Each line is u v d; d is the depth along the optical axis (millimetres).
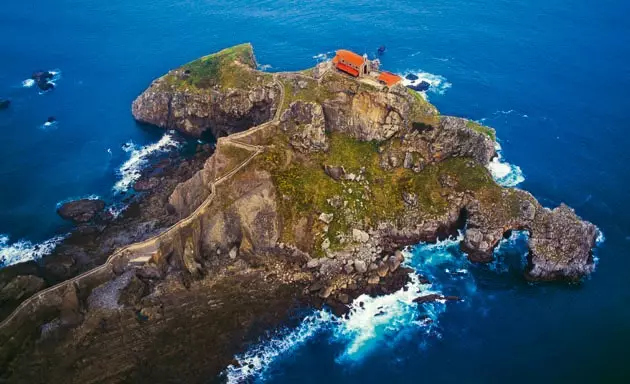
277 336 99875
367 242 114250
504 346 98188
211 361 95062
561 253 111562
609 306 105250
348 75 128625
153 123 157625
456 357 96375
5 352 93438
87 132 154250
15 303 102000
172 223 121812
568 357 95938
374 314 104375
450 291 108938
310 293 107125
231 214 114812
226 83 146250
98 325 98500
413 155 126312
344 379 93188
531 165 139250
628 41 190875
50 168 141375
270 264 111812
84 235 121125
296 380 92875
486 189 122125
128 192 134125
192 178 124000
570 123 154250
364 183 122562
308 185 119312
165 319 100500
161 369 93000
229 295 105875
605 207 127375
